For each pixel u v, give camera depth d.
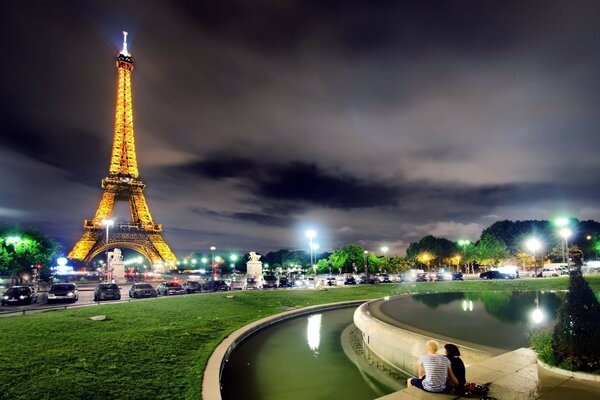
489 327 18.44
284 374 15.72
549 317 21.84
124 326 20.25
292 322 27.86
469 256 118.94
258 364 17.14
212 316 25.56
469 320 20.58
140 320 22.20
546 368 10.96
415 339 15.23
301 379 15.11
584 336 10.45
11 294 34.97
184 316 24.75
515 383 9.91
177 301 32.47
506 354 12.45
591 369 10.23
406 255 150.50
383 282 71.31
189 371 13.23
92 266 134.12
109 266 76.62
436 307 26.50
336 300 38.16
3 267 64.94
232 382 14.77
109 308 27.08
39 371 12.38
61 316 22.73
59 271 91.88
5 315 24.78
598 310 10.64
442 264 144.12
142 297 39.94
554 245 110.50
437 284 54.41
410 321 20.11
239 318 25.73
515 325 19.05
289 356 18.47
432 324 19.33
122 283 70.50
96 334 17.89
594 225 118.56
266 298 37.41
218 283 51.88
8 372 12.12
